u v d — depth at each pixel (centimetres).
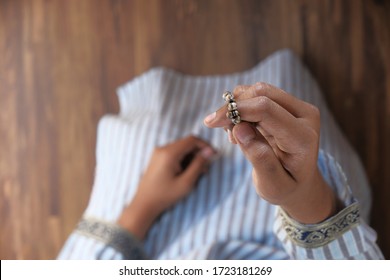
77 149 133
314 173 62
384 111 122
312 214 67
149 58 129
